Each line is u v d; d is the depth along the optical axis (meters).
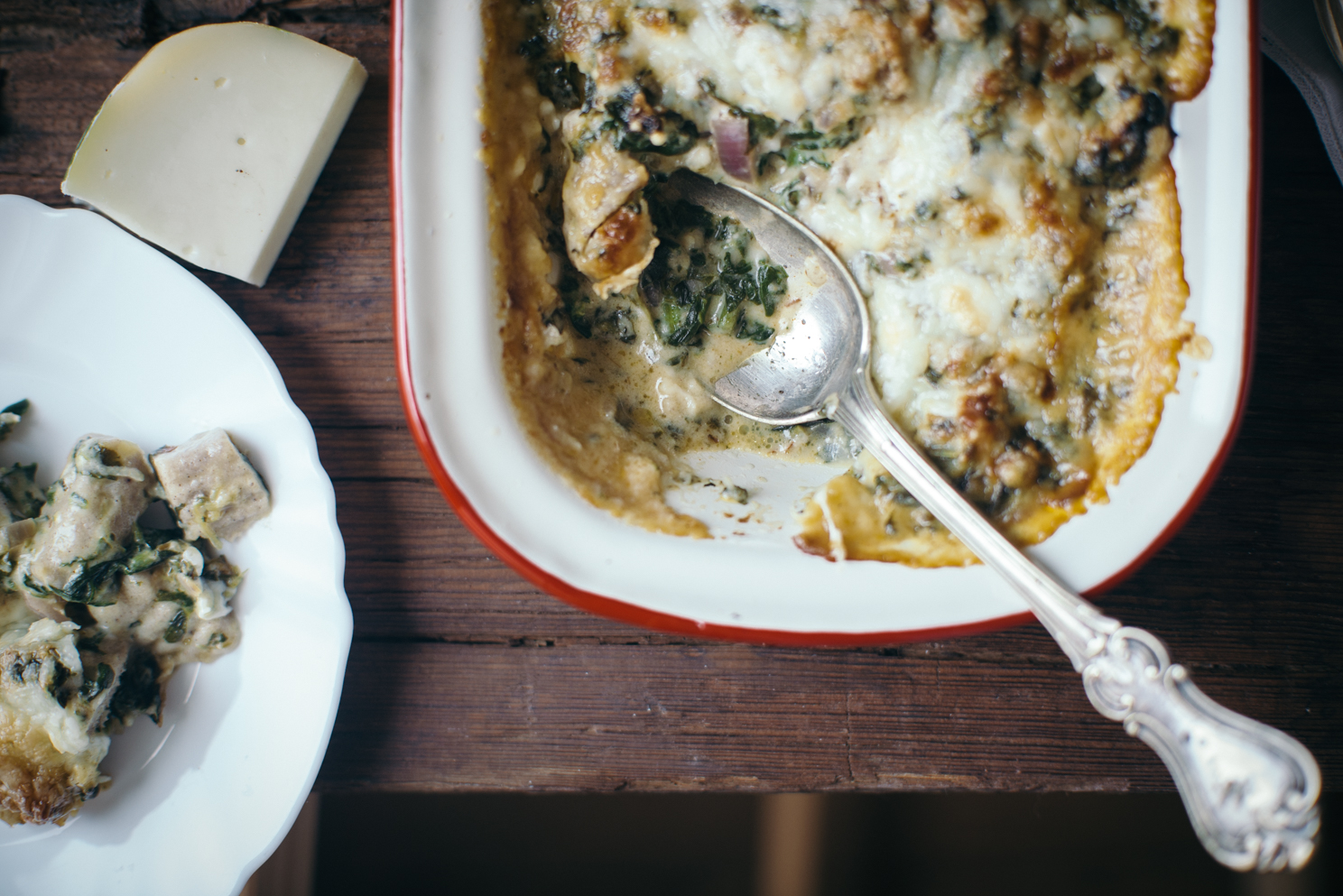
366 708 0.45
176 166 0.44
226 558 0.44
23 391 0.45
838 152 0.41
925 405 0.42
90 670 0.43
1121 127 0.41
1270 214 0.46
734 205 0.43
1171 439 0.41
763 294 0.44
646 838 0.54
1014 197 0.40
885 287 0.42
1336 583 0.46
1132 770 0.45
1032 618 0.40
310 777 0.43
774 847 0.54
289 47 0.44
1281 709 0.46
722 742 0.45
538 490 0.41
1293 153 0.46
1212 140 0.41
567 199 0.42
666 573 0.41
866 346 0.42
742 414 0.44
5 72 0.46
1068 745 0.45
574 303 0.44
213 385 0.44
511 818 0.54
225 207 0.44
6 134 0.46
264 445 0.44
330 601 0.44
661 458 0.44
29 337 0.45
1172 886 0.54
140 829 0.44
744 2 0.40
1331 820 0.53
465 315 0.40
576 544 0.41
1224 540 0.46
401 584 0.45
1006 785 0.45
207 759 0.44
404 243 0.40
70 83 0.46
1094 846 0.54
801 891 0.54
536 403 0.42
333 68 0.45
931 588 0.41
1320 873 0.53
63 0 0.45
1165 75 0.41
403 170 0.40
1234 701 0.46
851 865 0.54
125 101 0.44
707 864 0.54
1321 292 0.46
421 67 0.40
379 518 0.46
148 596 0.44
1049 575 0.39
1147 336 0.41
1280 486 0.46
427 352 0.40
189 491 0.43
